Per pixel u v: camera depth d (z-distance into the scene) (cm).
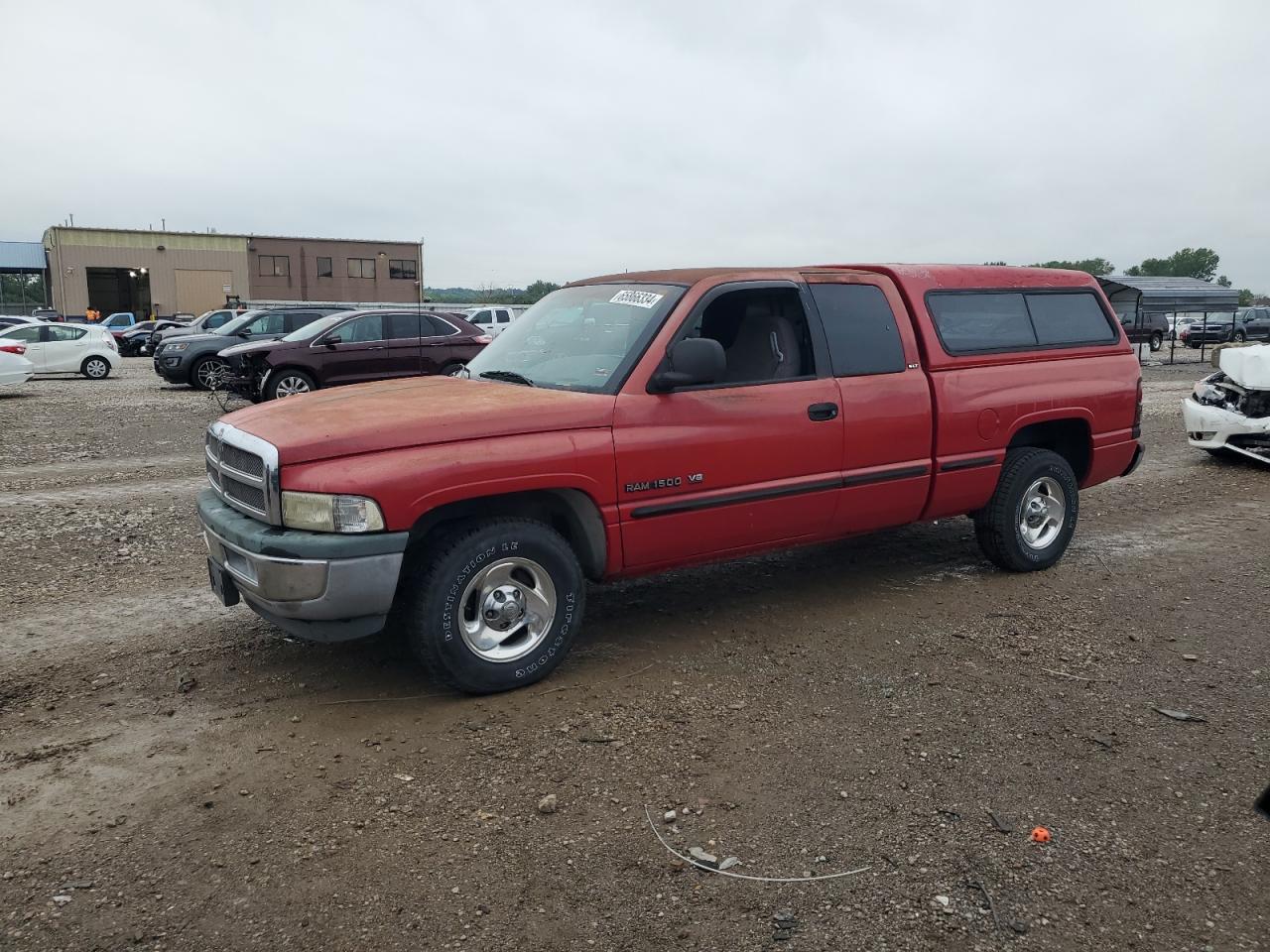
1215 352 1080
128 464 1062
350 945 262
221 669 456
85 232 5750
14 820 322
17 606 551
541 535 424
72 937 263
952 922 273
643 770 359
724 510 475
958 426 561
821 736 388
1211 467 1064
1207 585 604
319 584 376
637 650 484
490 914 275
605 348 472
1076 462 657
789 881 292
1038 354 607
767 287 501
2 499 855
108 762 364
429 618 399
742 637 504
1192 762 368
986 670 458
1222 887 290
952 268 591
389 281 6462
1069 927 271
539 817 326
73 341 2428
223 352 1603
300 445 383
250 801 335
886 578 613
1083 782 352
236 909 276
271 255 6141
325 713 407
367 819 324
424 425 399
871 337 534
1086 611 549
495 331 1964
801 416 496
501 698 423
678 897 284
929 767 362
